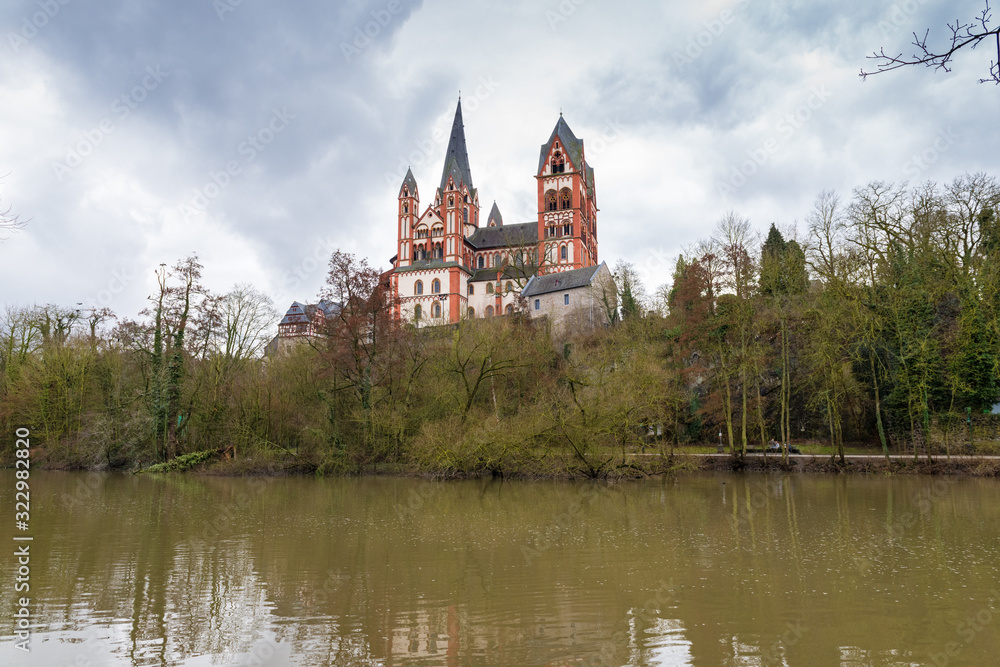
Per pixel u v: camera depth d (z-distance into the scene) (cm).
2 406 4712
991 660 997
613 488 3303
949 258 3738
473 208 11056
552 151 10075
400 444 4206
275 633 1124
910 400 3647
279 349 5209
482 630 1136
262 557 1684
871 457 3841
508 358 4075
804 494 2942
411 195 10412
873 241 3909
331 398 4369
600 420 3491
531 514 2439
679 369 4472
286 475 4169
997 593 1334
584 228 10206
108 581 1455
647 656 1019
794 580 1442
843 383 3950
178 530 2088
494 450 3619
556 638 1098
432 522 2245
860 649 1041
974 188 3888
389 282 4559
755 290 4281
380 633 1127
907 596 1318
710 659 1005
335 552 1747
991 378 3766
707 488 3244
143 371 4666
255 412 4491
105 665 988
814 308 3803
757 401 4425
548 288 8538
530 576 1486
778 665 983
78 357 4872
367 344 4431
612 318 7006
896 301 3653
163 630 1142
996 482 3253
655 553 1717
